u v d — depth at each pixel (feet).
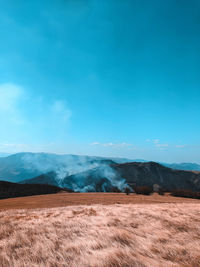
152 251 15.87
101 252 13.83
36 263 12.08
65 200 121.08
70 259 12.86
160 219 33.22
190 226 27.50
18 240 17.95
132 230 23.93
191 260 13.80
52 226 25.50
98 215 38.73
